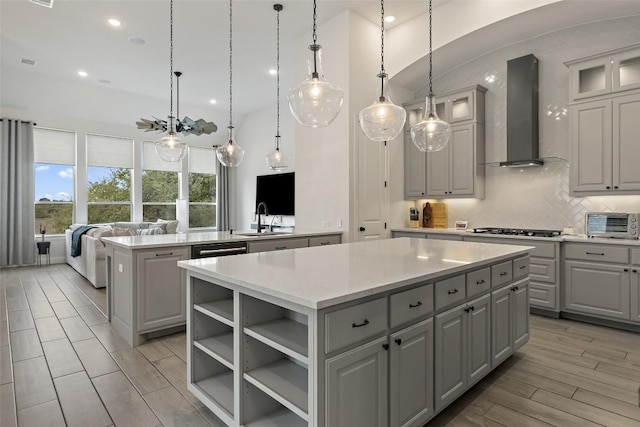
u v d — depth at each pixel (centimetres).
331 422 139
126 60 570
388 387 163
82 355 284
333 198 472
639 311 329
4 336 325
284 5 425
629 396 223
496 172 474
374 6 443
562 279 375
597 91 370
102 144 767
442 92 522
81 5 414
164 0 406
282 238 401
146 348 298
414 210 527
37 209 710
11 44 513
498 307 245
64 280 566
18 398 220
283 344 157
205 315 222
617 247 341
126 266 312
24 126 674
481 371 225
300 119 288
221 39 504
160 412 205
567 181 416
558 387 234
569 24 408
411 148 529
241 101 792
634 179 348
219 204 933
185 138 877
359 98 464
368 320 154
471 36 433
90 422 196
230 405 191
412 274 177
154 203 842
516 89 432
